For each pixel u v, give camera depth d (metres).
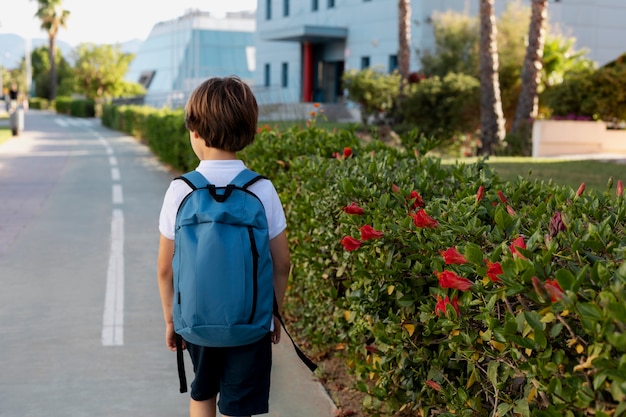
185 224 2.62
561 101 20.56
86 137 30.19
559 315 2.04
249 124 2.81
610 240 2.52
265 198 2.79
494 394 2.63
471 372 2.87
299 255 5.13
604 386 1.91
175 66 62.59
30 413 4.08
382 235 3.19
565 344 2.12
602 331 1.81
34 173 16.17
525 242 2.66
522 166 13.75
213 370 2.90
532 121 19.09
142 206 11.65
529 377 2.20
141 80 71.69
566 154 18.80
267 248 2.66
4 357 4.95
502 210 2.79
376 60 39.84
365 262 3.68
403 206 3.72
